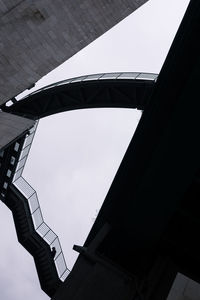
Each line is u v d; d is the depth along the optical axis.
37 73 13.52
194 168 5.05
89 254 7.09
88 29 14.55
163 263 7.40
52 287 19.39
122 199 6.84
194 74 4.41
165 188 5.54
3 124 12.99
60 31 13.73
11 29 12.60
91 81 17.92
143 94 16.56
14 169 18.02
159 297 6.95
